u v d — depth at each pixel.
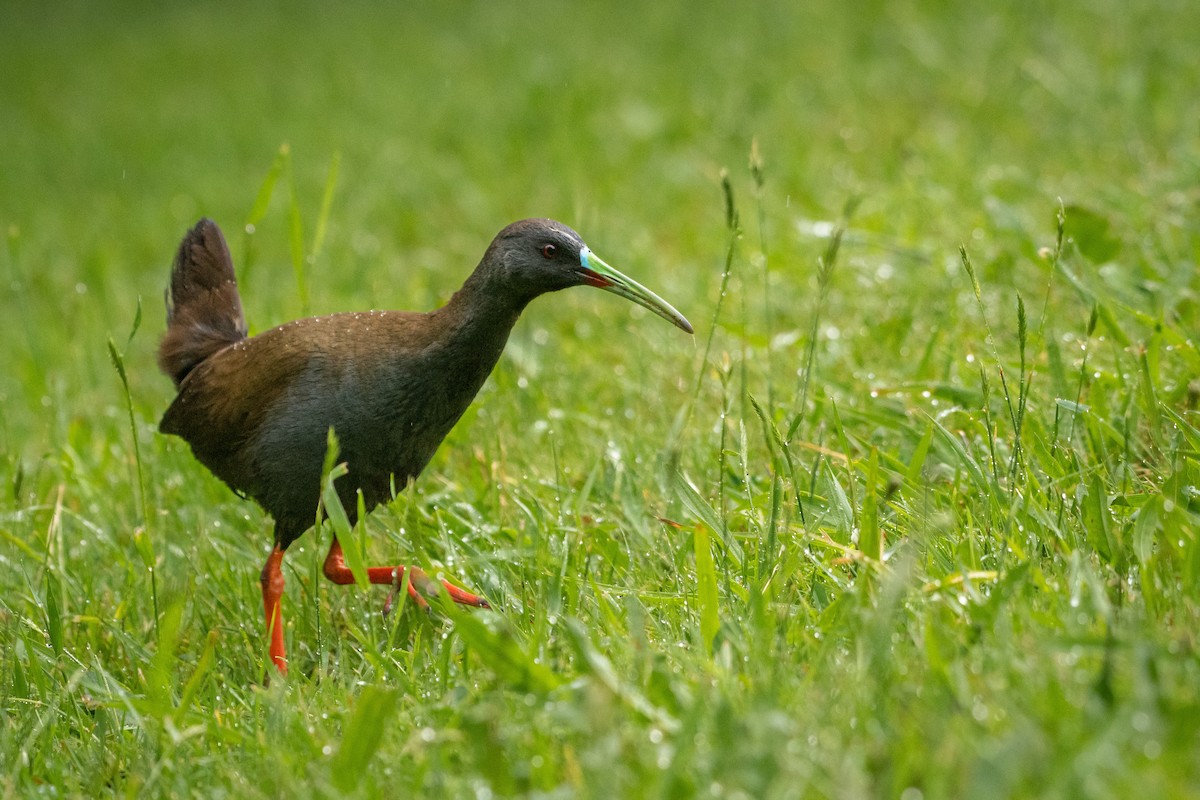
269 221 19.97
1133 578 7.01
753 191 16.84
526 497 9.64
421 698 7.23
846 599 6.83
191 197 21.69
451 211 19.06
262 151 23.30
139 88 29.17
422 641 8.17
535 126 21.09
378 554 10.02
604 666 6.18
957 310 11.36
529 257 8.87
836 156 17.30
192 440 9.76
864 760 5.55
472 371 9.05
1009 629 6.30
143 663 8.55
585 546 8.84
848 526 7.93
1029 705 5.61
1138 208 12.38
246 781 6.68
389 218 19.28
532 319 14.37
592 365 12.44
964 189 14.29
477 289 8.90
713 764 5.57
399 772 6.36
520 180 19.33
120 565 10.12
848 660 6.46
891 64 20.00
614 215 17.34
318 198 20.28
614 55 23.75
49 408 13.55
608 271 8.94
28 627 8.95
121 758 7.41
